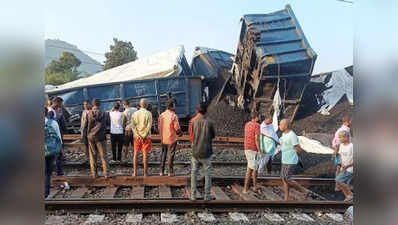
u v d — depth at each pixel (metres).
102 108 6.54
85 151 6.52
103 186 5.82
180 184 6.00
